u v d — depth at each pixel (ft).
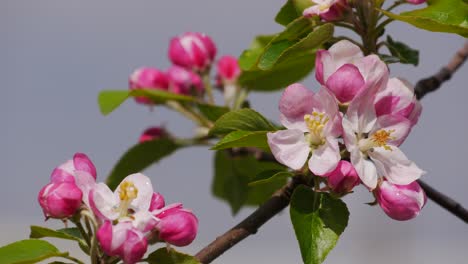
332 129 2.39
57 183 2.39
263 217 2.45
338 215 2.41
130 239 2.31
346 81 2.39
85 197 2.38
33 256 2.39
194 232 2.36
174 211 2.36
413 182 2.40
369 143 2.40
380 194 2.40
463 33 2.47
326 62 2.43
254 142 2.46
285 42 2.55
